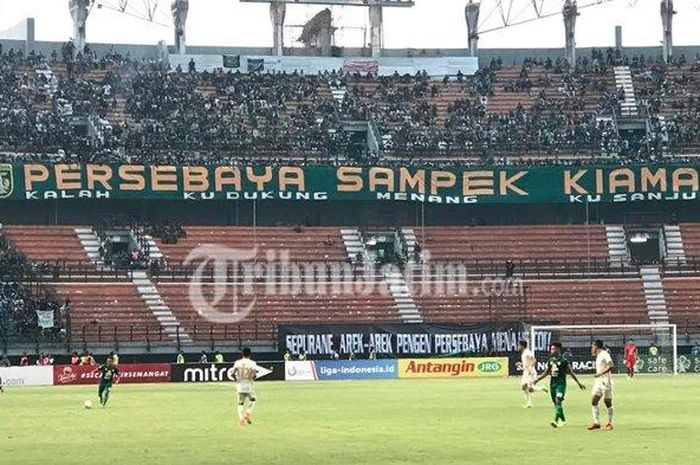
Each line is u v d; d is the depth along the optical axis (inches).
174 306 4640.8
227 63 6067.9
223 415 2293.3
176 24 6112.2
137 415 2308.1
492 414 2258.9
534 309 4845.0
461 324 4419.3
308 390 3314.5
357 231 5177.2
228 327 4613.7
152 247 4899.1
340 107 5674.2
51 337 4303.6
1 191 4835.1
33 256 4778.5
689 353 4687.5
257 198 5049.2
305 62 6117.1
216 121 5442.9
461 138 5511.8
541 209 5383.9
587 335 4621.1
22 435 1835.6
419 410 2399.1
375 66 6112.2
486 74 5959.6
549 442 1644.9
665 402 2615.7
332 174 5108.3
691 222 5315.0
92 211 5123.0
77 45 6013.8
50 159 5032.0
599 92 5871.1
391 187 5132.9
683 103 5787.4
